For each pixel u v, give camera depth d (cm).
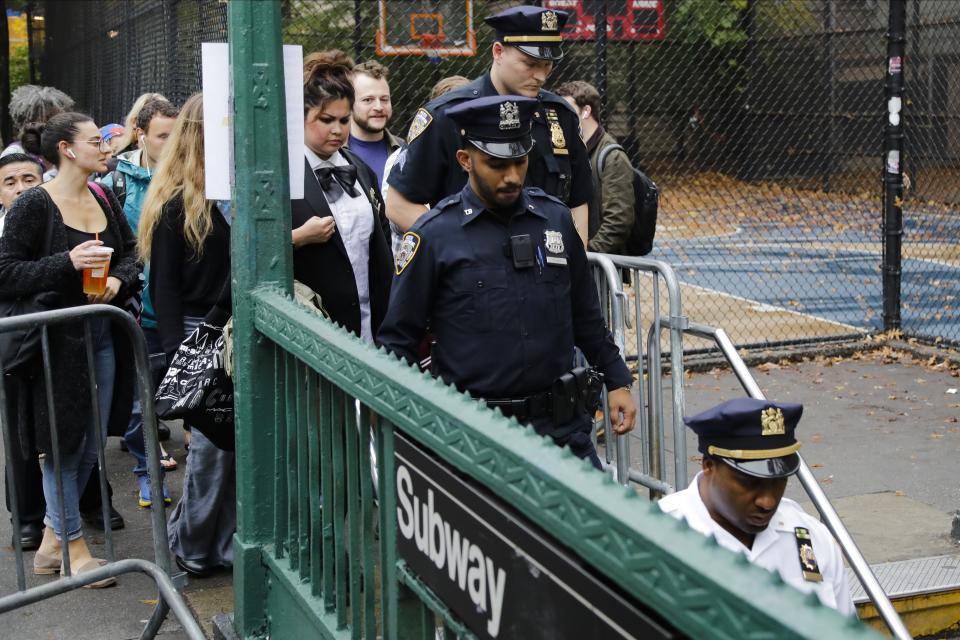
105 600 466
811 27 1989
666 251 1582
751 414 275
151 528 545
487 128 325
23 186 604
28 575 489
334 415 300
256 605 375
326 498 315
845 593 296
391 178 436
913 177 1573
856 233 1672
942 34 1614
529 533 193
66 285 468
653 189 640
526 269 336
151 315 577
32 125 704
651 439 515
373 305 459
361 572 331
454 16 1113
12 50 2881
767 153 2083
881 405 740
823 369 834
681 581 148
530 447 186
